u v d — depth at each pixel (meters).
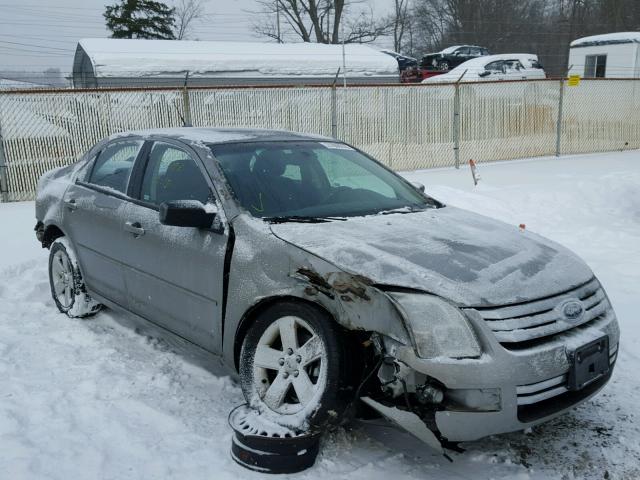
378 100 14.35
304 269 3.20
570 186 11.78
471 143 15.88
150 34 42.31
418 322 2.89
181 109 12.38
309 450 3.12
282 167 4.20
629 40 22.73
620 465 3.21
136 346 4.68
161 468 3.11
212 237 3.67
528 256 3.45
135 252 4.25
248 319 3.48
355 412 3.19
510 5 46.28
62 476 3.01
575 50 24.86
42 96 11.28
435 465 3.20
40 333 4.93
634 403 3.84
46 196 5.52
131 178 4.54
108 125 11.84
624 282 6.29
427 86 14.85
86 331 4.96
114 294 4.61
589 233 8.59
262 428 3.15
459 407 2.87
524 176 13.48
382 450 3.33
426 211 4.15
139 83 16.16
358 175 4.55
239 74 17.28
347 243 3.30
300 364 3.20
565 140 17.52
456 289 2.99
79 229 4.95
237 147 4.22
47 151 11.39
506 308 2.98
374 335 2.98
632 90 18.30
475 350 2.86
